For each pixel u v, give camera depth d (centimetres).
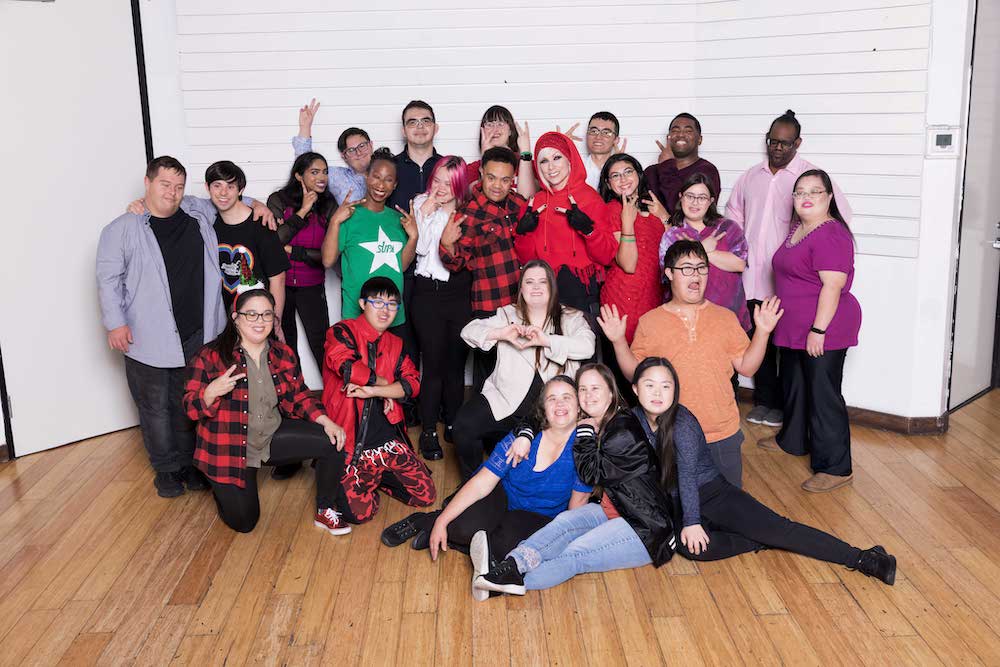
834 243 415
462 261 461
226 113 548
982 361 547
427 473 420
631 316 455
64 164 492
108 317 420
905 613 323
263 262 459
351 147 512
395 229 479
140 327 423
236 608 334
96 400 516
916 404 496
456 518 360
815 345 420
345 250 478
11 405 484
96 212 507
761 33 518
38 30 476
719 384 383
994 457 464
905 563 358
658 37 548
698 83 550
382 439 410
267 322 378
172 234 426
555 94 555
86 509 421
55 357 497
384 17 543
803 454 471
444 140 559
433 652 306
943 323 485
